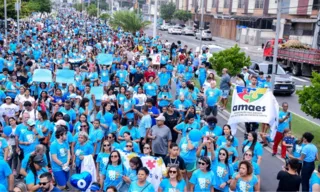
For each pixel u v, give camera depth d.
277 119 10.90
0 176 7.51
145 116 10.55
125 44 34.50
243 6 60.22
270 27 54.59
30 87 15.24
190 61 23.84
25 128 9.76
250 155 8.01
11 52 24.20
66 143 9.01
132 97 13.55
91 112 13.38
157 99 14.91
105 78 18.42
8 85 14.55
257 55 43.50
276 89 22.28
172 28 66.94
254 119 10.74
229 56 20.02
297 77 30.34
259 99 10.77
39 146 7.57
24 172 7.57
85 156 8.54
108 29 55.31
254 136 8.84
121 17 47.56
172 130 11.44
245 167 7.15
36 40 33.41
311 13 44.78
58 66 20.67
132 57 24.72
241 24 60.66
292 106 20.23
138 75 18.33
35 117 11.12
